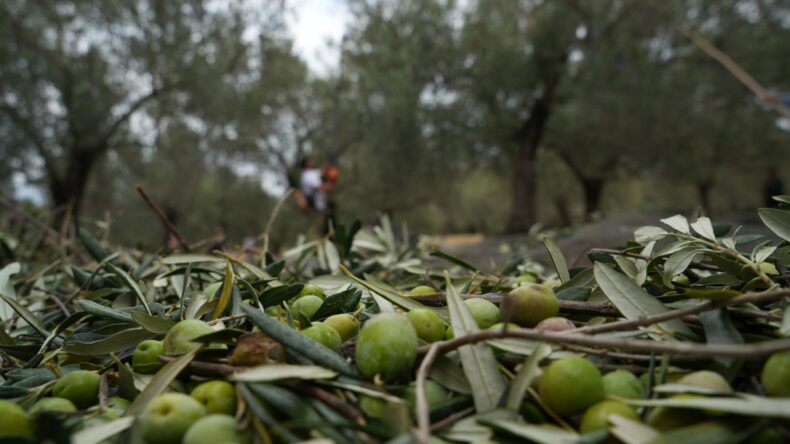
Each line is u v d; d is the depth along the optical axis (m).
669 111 12.58
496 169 16.53
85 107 13.26
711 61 12.52
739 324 0.74
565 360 0.64
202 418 0.61
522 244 4.23
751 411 0.52
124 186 18.59
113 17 12.98
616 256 1.05
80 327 1.03
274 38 15.00
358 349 0.69
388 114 12.98
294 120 19.91
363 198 17.23
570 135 15.63
